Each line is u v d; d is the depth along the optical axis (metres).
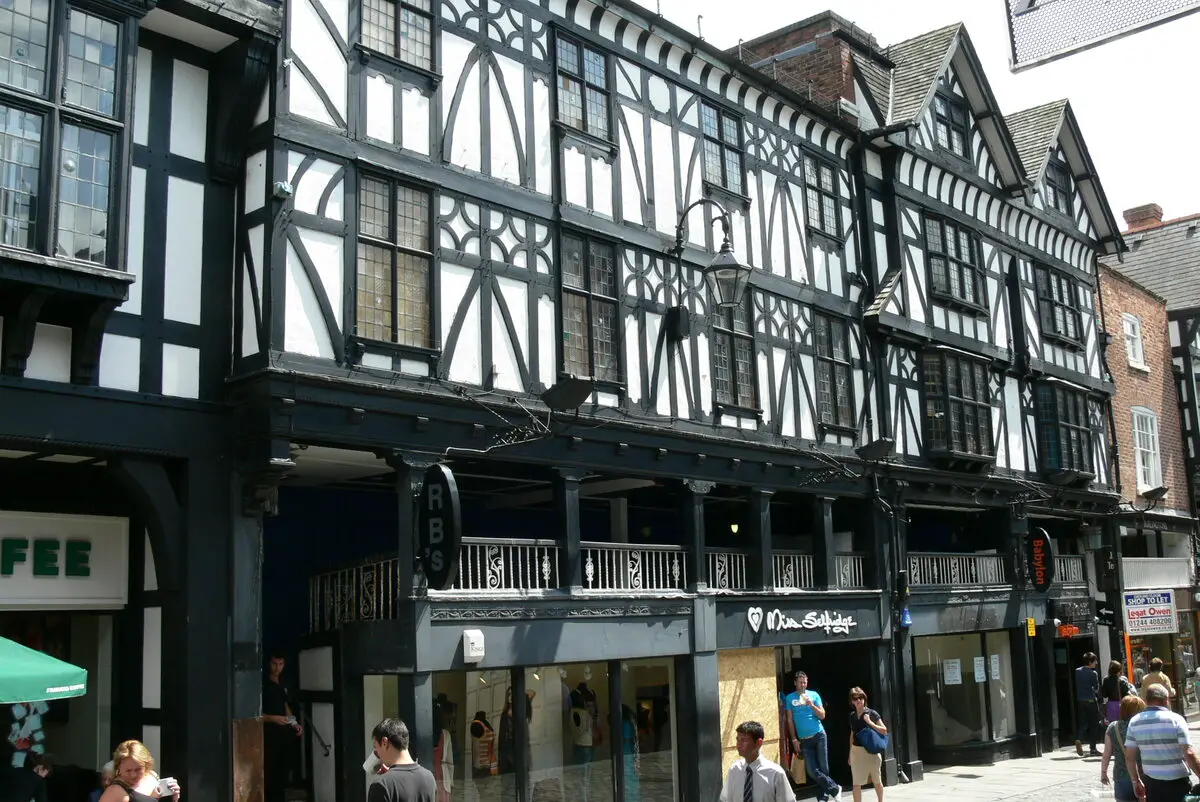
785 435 14.00
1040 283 20.27
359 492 12.92
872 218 16.30
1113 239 22.16
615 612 11.36
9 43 7.84
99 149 8.23
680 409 12.58
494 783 10.40
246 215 9.33
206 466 8.95
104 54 8.34
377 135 9.99
